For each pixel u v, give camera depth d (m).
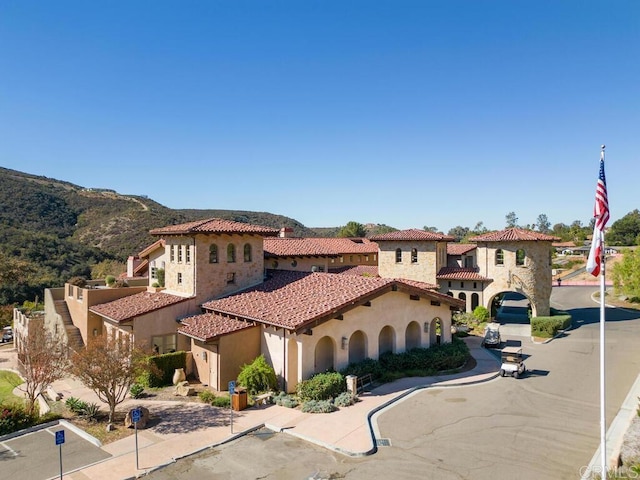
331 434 14.94
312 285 24.12
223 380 19.92
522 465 12.76
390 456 13.47
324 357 21.36
